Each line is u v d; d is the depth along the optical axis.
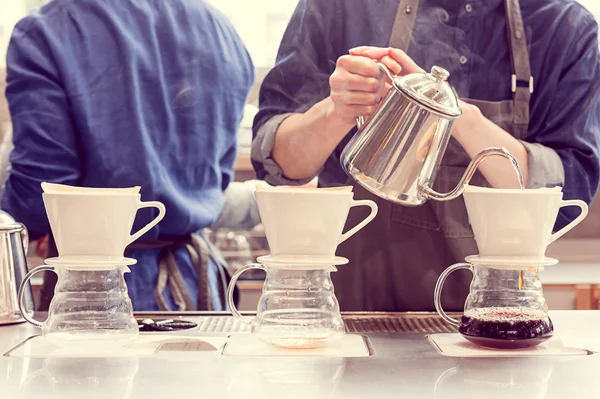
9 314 1.14
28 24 1.65
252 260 2.57
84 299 0.92
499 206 0.92
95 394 0.73
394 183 1.09
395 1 1.62
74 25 1.65
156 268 1.77
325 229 0.89
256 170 1.62
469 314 0.96
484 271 0.96
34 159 1.65
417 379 0.79
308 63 1.63
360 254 1.62
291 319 0.90
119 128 1.67
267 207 0.89
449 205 1.59
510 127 1.62
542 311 0.95
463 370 0.83
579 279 2.55
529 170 1.50
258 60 2.93
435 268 1.60
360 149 1.11
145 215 1.71
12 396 0.73
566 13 1.59
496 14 1.61
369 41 1.63
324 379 0.79
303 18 1.64
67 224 0.90
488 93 1.63
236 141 1.97
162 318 1.19
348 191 0.90
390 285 1.62
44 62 1.63
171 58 1.72
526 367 0.85
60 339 0.91
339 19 1.63
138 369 0.83
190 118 1.75
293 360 0.87
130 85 1.66
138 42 1.67
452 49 1.62
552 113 1.61
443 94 1.05
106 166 1.68
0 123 2.76
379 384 0.77
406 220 1.59
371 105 1.26
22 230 1.21
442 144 1.07
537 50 1.60
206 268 1.81
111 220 0.91
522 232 0.93
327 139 1.49
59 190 0.92
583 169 1.59
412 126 1.06
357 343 0.97
